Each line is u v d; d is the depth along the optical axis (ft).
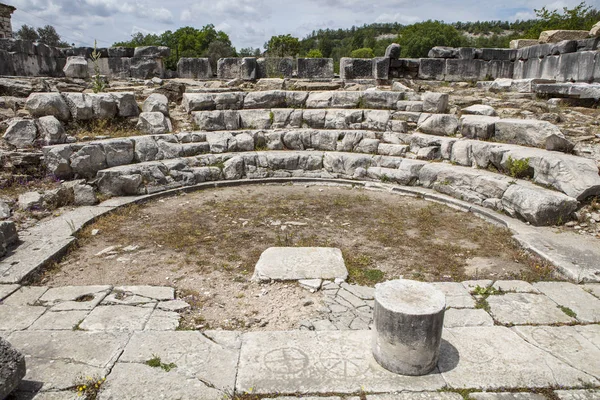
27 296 14.65
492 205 24.90
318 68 49.11
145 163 29.43
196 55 135.64
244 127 36.86
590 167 22.97
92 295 14.85
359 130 35.53
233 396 10.25
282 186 31.48
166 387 10.46
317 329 13.19
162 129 33.63
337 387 10.54
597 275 16.40
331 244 20.16
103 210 23.91
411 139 32.94
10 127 27.58
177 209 25.38
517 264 18.24
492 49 48.96
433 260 18.56
